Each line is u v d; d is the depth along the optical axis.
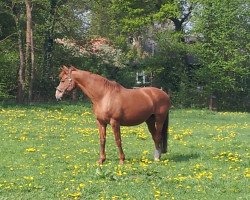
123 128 24.55
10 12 37.75
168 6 44.91
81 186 12.77
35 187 12.88
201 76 43.91
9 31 40.03
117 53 48.34
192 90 44.94
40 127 24.20
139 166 15.40
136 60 50.03
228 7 42.75
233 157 17.05
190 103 44.66
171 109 39.66
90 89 15.98
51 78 40.28
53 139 21.03
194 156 17.55
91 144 20.00
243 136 23.53
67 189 12.61
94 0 44.19
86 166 15.49
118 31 54.97
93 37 45.41
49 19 39.81
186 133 23.47
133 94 16.19
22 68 36.84
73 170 15.05
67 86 16.06
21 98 36.62
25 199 11.88
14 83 38.81
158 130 16.69
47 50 40.44
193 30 43.75
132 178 13.75
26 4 36.38
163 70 46.69
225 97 45.31
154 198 11.90
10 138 20.98
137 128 24.66
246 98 45.47
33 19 39.97
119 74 46.31
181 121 30.11
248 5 43.19
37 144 19.78
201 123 29.53
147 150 18.84
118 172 14.23
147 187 12.88
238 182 13.47
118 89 16.08
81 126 25.45
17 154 17.70
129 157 17.31
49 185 13.15
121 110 15.89
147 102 16.27
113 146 19.53
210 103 44.56
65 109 31.39
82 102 37.19
